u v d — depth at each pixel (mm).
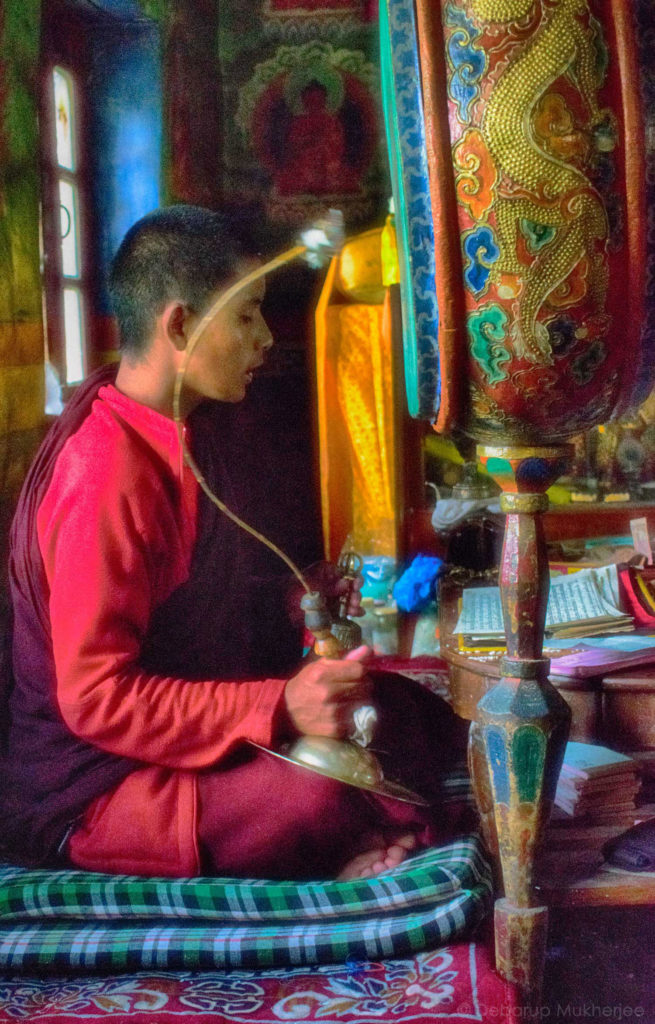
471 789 2094
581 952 1951
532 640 1619
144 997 1579
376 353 3582
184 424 2014
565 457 1609
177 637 1963
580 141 1422
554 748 1586
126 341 1926
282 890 1736
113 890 1756
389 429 3596
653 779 2033
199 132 4461
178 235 1868
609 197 1448
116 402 1909
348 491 3680
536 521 1628
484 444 1625
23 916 1775
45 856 1877
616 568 2629
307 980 1605
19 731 1933
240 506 2072
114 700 1755
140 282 1871
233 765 1813
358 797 1804
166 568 1906
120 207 4215
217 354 1897
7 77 2588
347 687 1762
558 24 1397
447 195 1445
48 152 3721
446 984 1563
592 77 1421
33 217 2727
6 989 1635
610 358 1522
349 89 4758
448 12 1423
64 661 1771
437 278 1473
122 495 1794
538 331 1473
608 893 1672
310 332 4797
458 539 3332
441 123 1433
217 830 1788
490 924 1826
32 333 2707
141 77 4191
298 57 4738
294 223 4840
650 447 3811
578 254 1448
